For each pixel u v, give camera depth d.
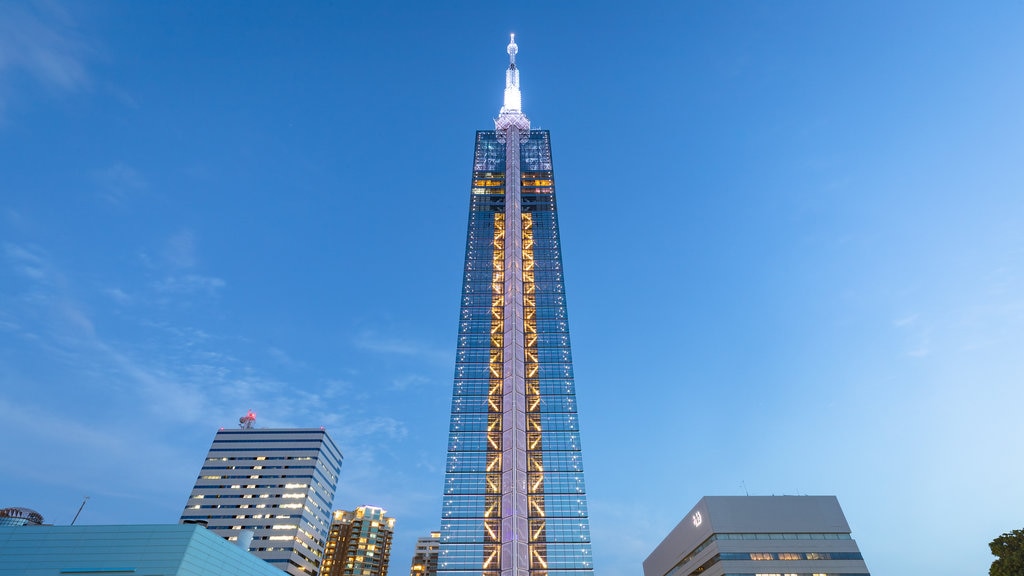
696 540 151.12
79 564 80.31
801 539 140.12
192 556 82.44
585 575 179.38
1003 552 90.06
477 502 193.62
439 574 179.00
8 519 130.88
